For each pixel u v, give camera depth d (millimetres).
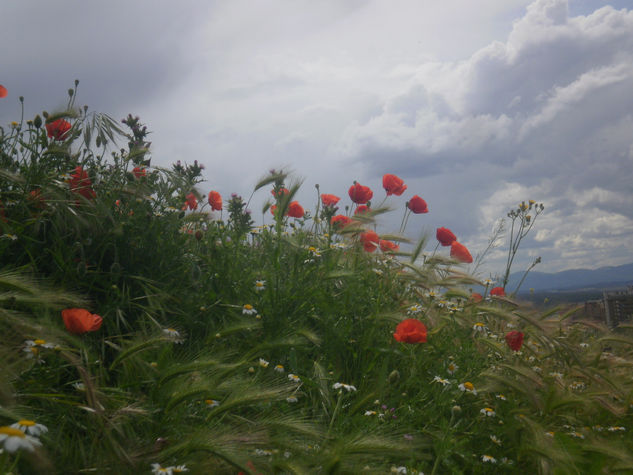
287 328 1003
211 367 656
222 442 524
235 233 1240
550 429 945
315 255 1184
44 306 642
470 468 830
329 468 523
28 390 556
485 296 1373
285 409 776
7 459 404
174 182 1176
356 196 1457
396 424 814
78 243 900
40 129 1027
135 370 693
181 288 1040
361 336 1065
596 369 1187
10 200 970
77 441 542
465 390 896
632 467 798
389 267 1294
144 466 517
